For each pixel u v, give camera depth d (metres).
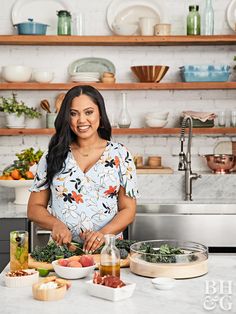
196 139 5.00
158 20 4.80
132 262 2.49
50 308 2.04
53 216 3.00
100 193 3.02
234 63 4.98
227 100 5.00
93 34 4.95
